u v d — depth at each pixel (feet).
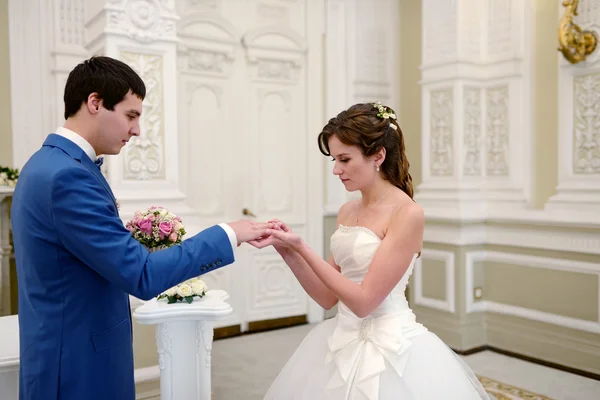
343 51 18.42
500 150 15.35
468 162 15.40
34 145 14.67
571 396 11.75
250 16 17.19
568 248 13.37
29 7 14.55
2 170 13.38
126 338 5.31
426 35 15.99
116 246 4.67
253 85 17.33
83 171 4.77
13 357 6.43
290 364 6.48
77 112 5.00
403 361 5.66
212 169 16.66
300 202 18.34
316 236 18.37
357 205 6.58
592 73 13.43
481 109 15.58
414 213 5.77
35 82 14.64
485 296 15.47
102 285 5.05
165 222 6.63
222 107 16.76
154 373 10.91
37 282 4.80
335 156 6.04
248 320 17.30
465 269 15.02
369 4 18.57
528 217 14.12
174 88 12.28
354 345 5.92
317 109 18.31
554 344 13.85
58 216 4.62
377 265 5.60
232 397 11.80
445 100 15.55
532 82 14.84
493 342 15.28
